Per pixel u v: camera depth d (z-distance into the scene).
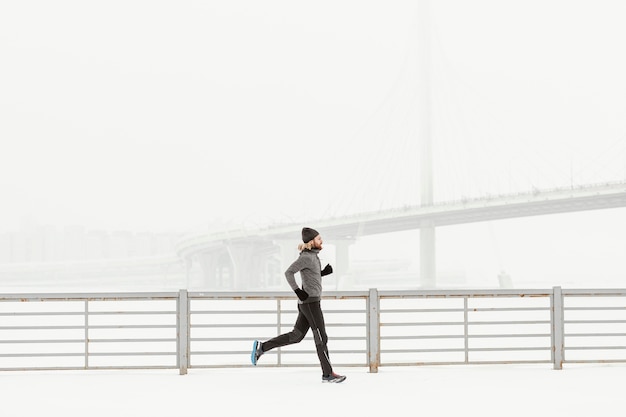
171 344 20.56
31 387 8.10
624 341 19.25
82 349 18.61
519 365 10.12
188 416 6.46
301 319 8.45
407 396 7.38
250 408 6.80
